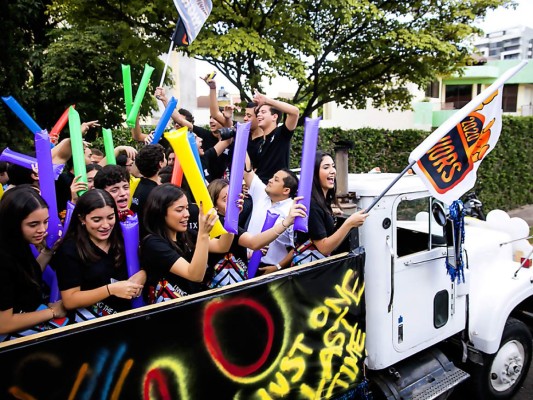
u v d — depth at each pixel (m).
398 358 2.93
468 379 3.55
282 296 2.30
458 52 9.32
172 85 11.81
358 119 19.55
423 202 3.04
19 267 1.95
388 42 8.99
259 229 3.12
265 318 2.24
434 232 3.12
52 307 2.09
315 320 2.46
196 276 2.09
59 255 2.09
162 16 8.02
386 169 11.05
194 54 7.28
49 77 10.08
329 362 2.54
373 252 2.77
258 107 3.94
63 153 3.33
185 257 2.38
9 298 1.91
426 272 3.05
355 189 2.82
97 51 10.34
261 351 2.24
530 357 3.87
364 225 2.77
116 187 2.68
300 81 8.37
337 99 10.36
